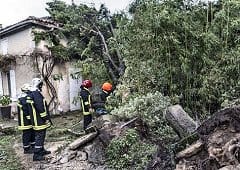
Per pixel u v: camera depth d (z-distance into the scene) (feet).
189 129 19.72
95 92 45.32
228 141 14.90
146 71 29.89
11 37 50.65
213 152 14.92
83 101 33.04
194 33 27.78
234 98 26.13
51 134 33.30
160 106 24.70
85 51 46.11
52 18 51.65
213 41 27.86
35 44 47.75
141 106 25.07
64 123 41.19
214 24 29.55
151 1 29.09
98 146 23.97
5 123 44.78
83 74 46.55
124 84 32.78
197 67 28.48
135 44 30.55
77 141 25.21
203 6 30.78
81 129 34.88
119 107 28.35
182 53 27.86
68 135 32.76
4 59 49.52
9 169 23.81
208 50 28.14
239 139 14.65
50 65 48.83
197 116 27.76
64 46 50.08
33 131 27.45
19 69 49.37
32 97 25.30
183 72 28.09
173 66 28.68
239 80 27.17
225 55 27.84
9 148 29.81
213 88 27.55
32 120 25.12
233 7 28.66
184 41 28.35
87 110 32.94
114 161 22.13
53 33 48.55
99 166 22.50
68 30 48.39
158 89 29.40
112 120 25.80
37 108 25.09
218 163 14.62
